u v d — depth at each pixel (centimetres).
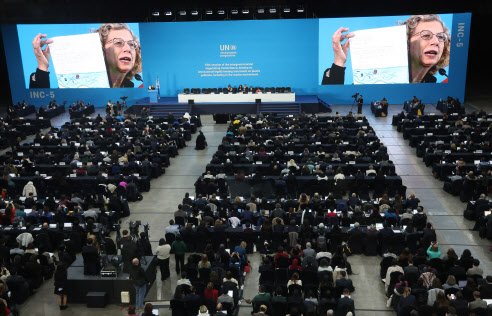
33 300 1518
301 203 1945
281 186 2191
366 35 4031
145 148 2783
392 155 2834
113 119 3416
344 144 2691
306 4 4112
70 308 1471
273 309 1283
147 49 4194
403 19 3962
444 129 2938
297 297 1277
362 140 2689
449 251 1457
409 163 2702
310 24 4053
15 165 2514
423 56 4025
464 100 4219
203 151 3044
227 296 1313
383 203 1905
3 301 1288
